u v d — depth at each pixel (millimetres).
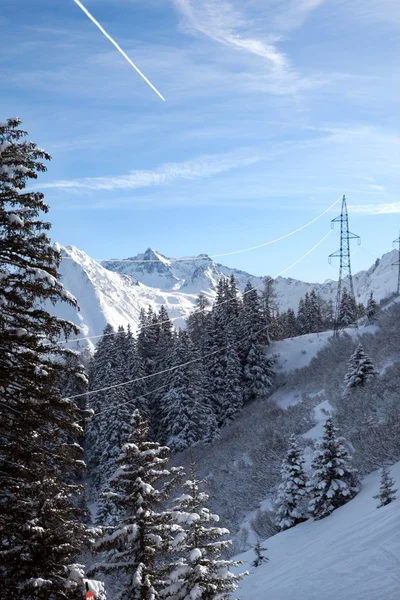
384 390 39281
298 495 27109
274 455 40281
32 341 10656
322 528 22875
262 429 47438
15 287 10203
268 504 34344
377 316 70188
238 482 40031
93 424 54812
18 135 10531
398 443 29391
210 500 39375
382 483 21188
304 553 19109
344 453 26422
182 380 53906
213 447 50281
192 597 10680
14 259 10469
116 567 11617
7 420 10508
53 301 10766
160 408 57438
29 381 10789
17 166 9875
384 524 16922
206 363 62812
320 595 12797
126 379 56188
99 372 59250
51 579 10000
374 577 12664
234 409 57625
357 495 25641
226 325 64125
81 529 11148
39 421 10812
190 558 11070
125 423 47750
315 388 54656
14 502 10305
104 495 12234
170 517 11922
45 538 10336
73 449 11398
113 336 65562
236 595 17469
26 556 10070
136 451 12555
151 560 11844
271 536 28609
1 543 10617
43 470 10531
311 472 32125
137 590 11297
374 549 14758
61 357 11492
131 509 12320
